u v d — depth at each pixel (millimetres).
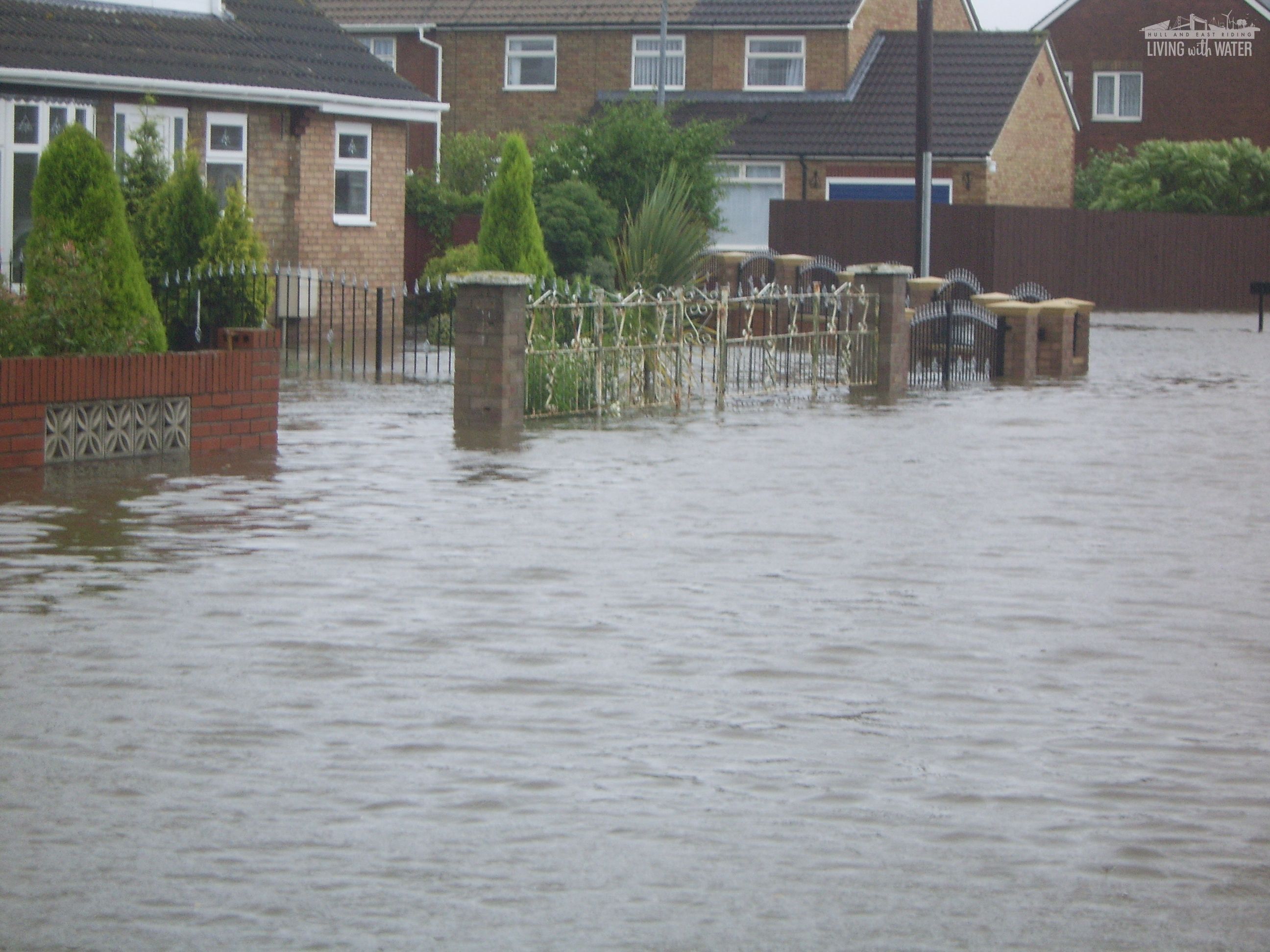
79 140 27453
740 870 10828
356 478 25234
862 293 42000
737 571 19484
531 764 12688
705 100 84438
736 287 60719
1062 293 77562
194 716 13648
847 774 12625
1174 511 24266
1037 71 83875
